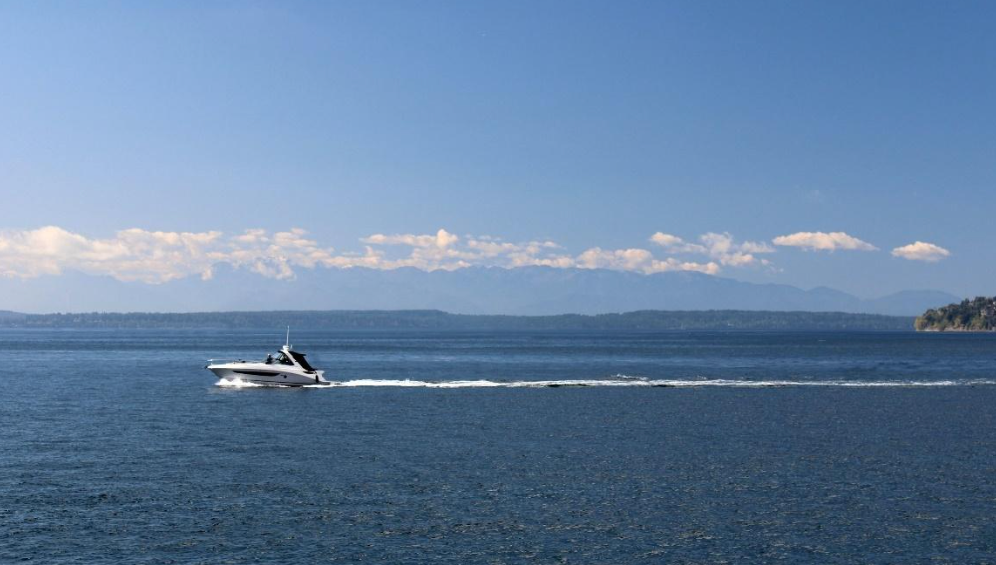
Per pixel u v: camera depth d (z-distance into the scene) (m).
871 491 39.53
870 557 30.56
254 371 89.44
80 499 37.22
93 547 30.89
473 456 47.88
